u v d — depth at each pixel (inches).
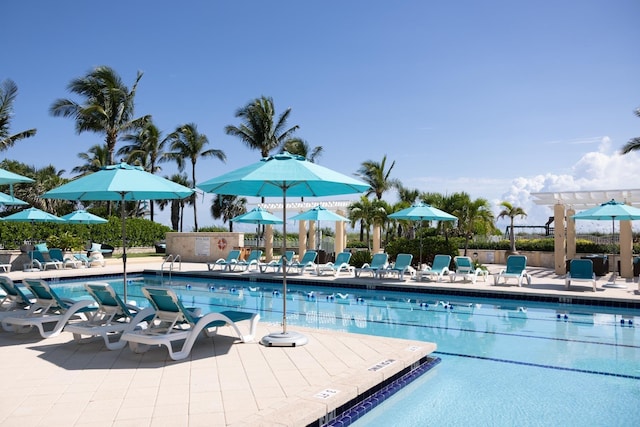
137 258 944.3
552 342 316.2
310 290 594.9
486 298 510.3
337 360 226.4
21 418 156.9
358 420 179.9
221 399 173.9
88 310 292.0
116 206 1470.2
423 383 227.6
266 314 428.1
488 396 209.6
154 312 253.9
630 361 268.1
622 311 436.1
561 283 573.3
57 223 920.9
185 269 792.3
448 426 177.6
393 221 1080.2
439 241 722.2
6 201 363.9
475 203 773.9
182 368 215.0
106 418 156.6
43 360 229.5
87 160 1531.7
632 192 663.8
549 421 182.2
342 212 880.3
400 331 353.1
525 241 935.7
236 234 940.6
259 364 220.2
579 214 562.3
